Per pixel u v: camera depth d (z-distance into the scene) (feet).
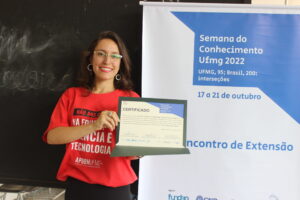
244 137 5.06
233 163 5.07
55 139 4.38
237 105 5.07
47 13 5.70
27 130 5.81
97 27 5.64
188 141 5.12
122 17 5.60
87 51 4.89
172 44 5.12
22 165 5.84
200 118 5.11
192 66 5.12
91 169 4.40
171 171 5.15
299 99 5.03
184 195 5.14
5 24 5.76
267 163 5.04
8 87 5.81
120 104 4.33
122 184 4.43
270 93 5.04
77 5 5.65
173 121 4.34
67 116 4.62
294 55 5.02
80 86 4.90
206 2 5.49
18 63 5.78
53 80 5.74
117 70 4.67
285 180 5.03
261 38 5.03
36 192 5.98
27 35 5.74
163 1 5.54
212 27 5.08
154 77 5.14
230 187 5.07
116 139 4.26
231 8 5.05
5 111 5.83
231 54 5.07
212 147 5.10
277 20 5.03
